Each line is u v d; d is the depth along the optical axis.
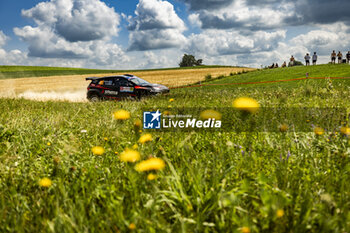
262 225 1.58
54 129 4.77
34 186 2.30
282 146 2.62
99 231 1.57
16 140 4.08
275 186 2.00
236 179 2.18
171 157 2.80
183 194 1.75
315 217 1.59
